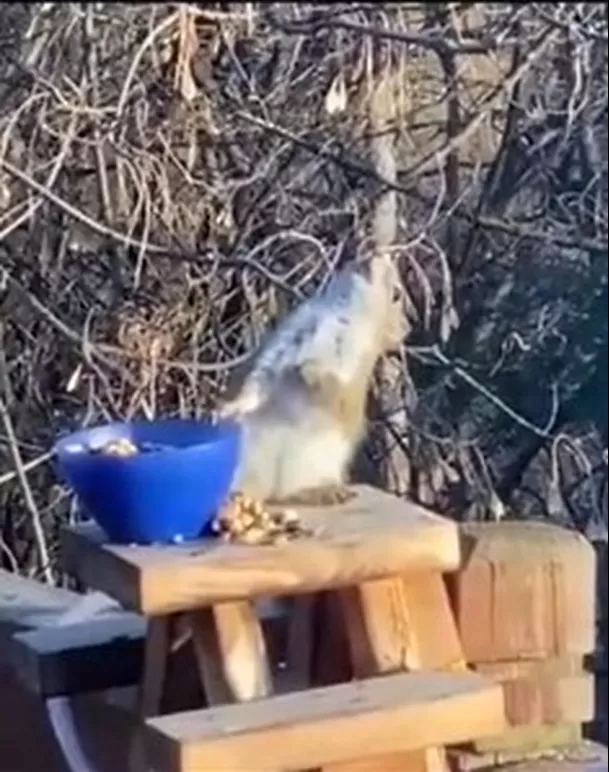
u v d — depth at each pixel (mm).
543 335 5289
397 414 4887
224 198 4367
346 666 2090
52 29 4234
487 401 5203
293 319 2174
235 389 2139
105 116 4129
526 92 5074
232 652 1959
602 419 5344
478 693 1967
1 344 4246
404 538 1989
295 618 2135
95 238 4332
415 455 5016
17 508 4469
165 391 4266
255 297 4398
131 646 2238
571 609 2096
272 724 1896
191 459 1949
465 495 5090
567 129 4953
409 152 4969
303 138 4504
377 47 4680
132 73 3982
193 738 1868
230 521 2012
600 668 4887
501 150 5059
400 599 2031
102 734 2248
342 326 2148
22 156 4188
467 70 5035
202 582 1908
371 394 4656
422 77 4895
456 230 5121
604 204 5254
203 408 4184
